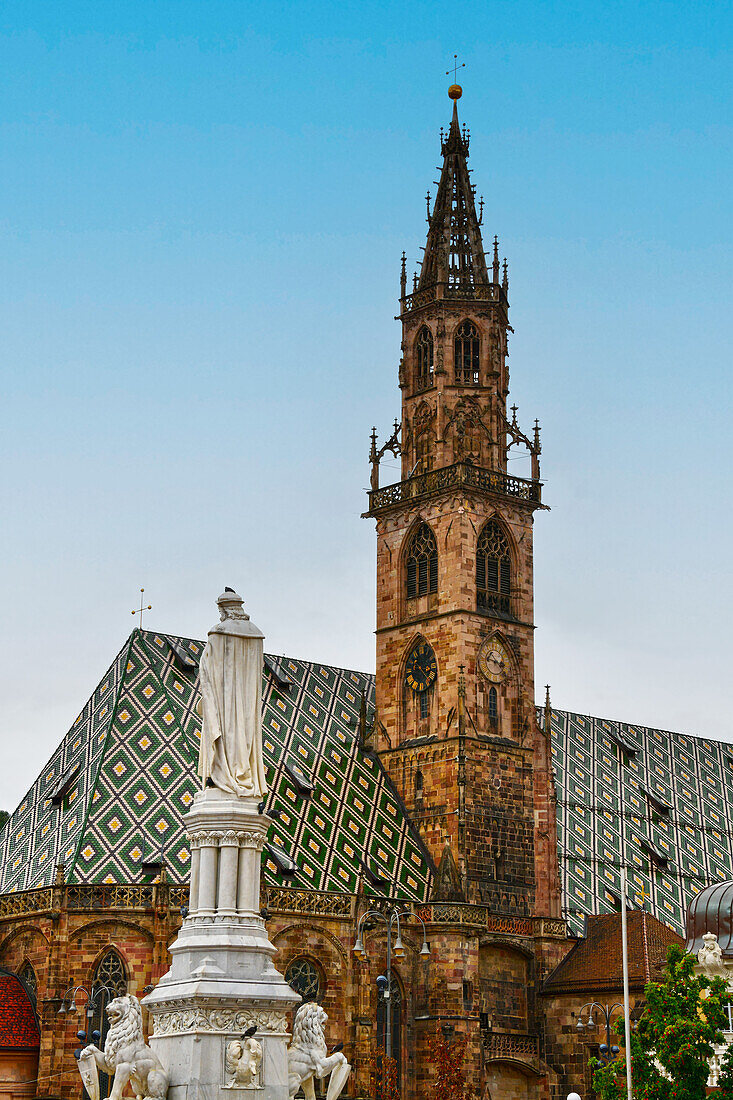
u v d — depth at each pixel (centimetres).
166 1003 4225
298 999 4259
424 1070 10694
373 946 10531
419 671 12269
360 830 11431
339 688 12619
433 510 12444
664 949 11125
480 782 11762
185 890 9756
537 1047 11388
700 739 14862
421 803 11869
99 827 10106
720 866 13575
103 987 9631
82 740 11069
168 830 10194
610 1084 7844
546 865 11925
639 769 13875
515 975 11500
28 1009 9750
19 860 10612
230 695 4494
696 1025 7525
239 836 4381
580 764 13388
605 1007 11038
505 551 12538
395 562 12669
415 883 11262
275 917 10156
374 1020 10362
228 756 4459
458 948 10831
